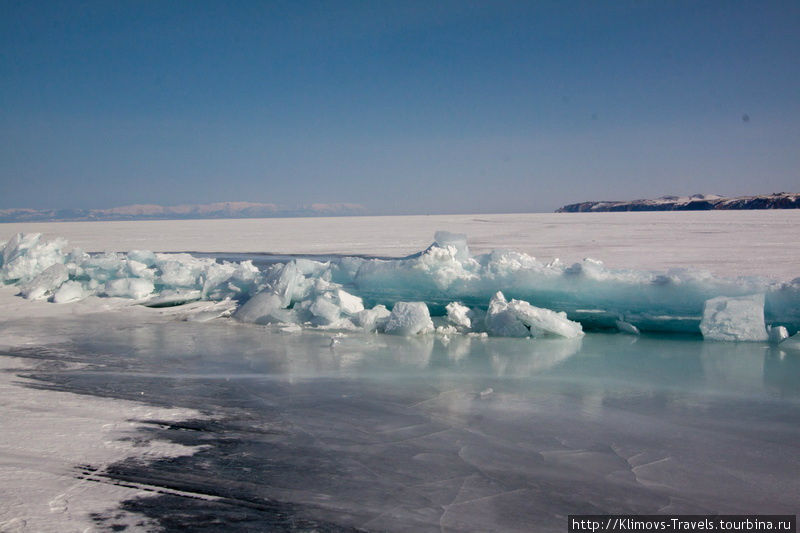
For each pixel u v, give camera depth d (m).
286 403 4.71
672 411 4.49
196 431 3.99
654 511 2.92
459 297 8.38
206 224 58.16
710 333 6.82
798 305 6.64
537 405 4.67
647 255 14.63
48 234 34.28
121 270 10.91
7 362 6.07
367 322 7.92
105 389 5.04
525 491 3.13
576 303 7.74
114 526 2.62
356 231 35.25
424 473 3.35
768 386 5.08
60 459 3.39
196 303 9.88
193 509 2.84
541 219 53.16
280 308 8.69
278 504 2.93
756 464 3.50
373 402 4.75
